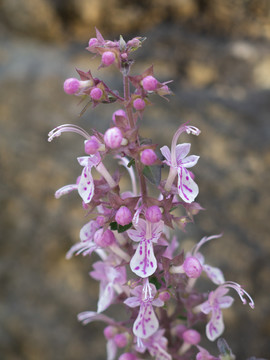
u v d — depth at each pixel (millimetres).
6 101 302
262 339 235
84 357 239
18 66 330
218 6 335
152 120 284
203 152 272
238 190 259
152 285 100
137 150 95
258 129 280
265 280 242
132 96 96
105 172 105
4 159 276
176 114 288
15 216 263
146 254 96
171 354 117
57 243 256
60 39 365
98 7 353
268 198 256
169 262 104
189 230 247
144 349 114
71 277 251
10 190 268
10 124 290
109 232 109
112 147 91
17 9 360
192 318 114
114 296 118
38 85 311
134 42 97
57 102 300
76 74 319
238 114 288
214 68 320
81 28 363
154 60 323
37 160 274
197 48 326
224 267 242
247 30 335
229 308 240
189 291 116
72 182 266
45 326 244
